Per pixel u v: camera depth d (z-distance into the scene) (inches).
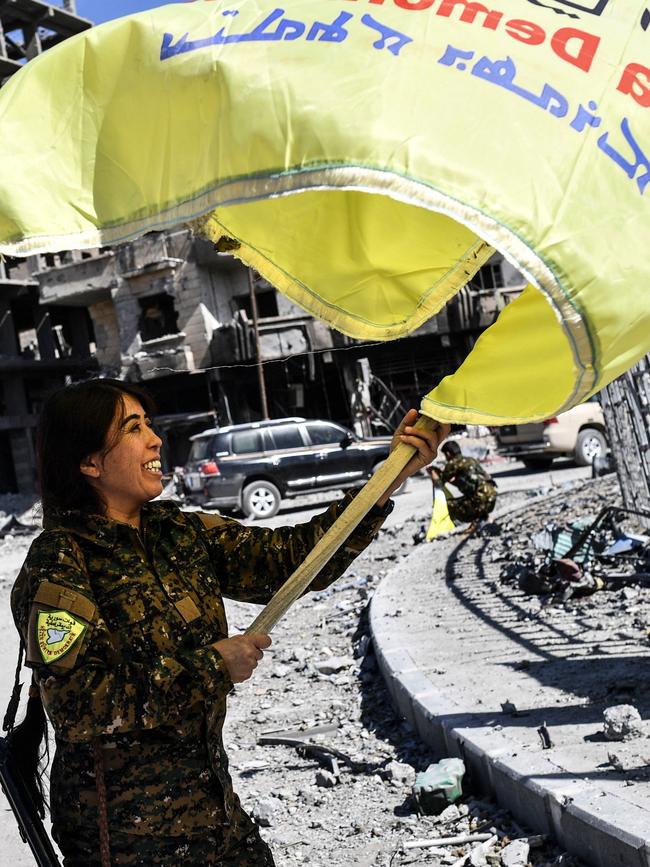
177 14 71.8
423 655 233.0
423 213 86.4
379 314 92.1
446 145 61.7
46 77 73.9
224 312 1359.5
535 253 60.8
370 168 60.8
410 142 61.3
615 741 152.3
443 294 90.3
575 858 129.4
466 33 65.7
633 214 63.6
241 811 81.9
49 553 75.6
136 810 74.7
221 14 70.5
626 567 295.0
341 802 173.9
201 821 76.4
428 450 84.4
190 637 78.0
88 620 72.8
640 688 177.3
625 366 64.6
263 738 218.8
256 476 773.3
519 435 795.4
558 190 62.3
